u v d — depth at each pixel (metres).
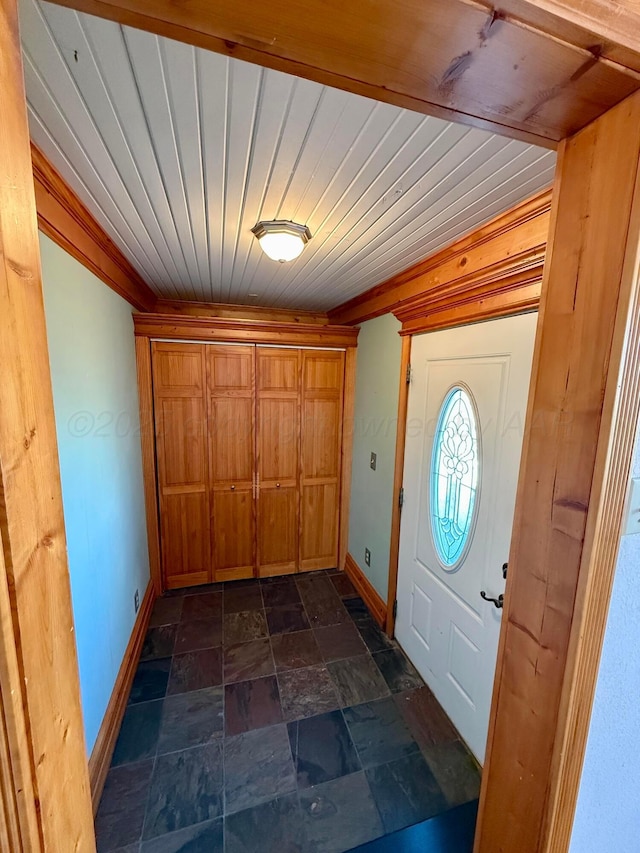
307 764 1.51
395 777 1.47
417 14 0.40
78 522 1.35
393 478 2.28
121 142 0.94
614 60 0.46
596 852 0.84
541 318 0.69
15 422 0.39
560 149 0.64
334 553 3.19
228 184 1.14
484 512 1.52
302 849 1.23
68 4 0.41
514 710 0.79
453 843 1.26
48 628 0.46
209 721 1.70
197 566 2.86
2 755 0.41
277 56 0.47
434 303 1.78
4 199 0.37
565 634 0.66
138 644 2.11
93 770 1.37
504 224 1.30
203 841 1.25
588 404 0.60
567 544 0.65
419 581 2.00
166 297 2.79
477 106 0.55
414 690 1.90
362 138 0.91
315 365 2.90
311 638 2.29
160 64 0.70
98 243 1.52
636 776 0.83
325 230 1.46
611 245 0.56
